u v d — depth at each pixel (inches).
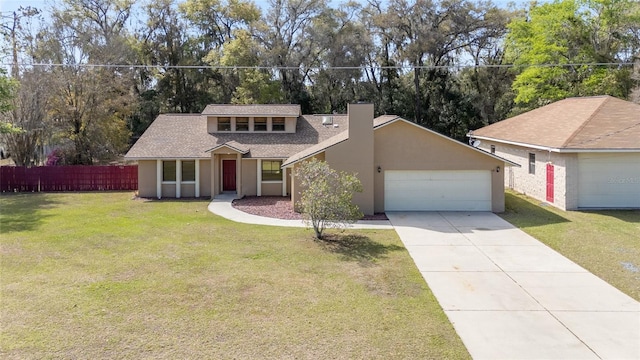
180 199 879.7
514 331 288.2
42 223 636.1
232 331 286.5
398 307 329.1
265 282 383.9
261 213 719.1
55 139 1187.3
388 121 709.3
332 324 297.9
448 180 724.7
